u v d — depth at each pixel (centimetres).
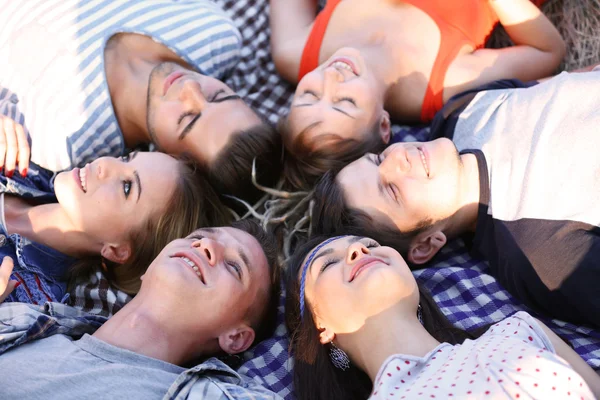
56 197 181
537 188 154
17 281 153
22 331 137
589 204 146
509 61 197
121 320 142
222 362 147
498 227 159
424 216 159
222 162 179
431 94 194
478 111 178
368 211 161
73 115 184
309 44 204
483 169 163
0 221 167
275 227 185
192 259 144
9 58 191
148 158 170
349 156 180
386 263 135
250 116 184
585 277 144
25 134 181
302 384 143
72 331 145
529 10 194
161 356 140
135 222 166
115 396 126
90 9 191
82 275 174
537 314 159
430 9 196
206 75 199
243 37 227
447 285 169
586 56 203
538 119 161
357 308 131
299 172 187
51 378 127
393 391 115
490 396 107
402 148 160
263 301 154
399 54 195
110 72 190
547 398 106
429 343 128
